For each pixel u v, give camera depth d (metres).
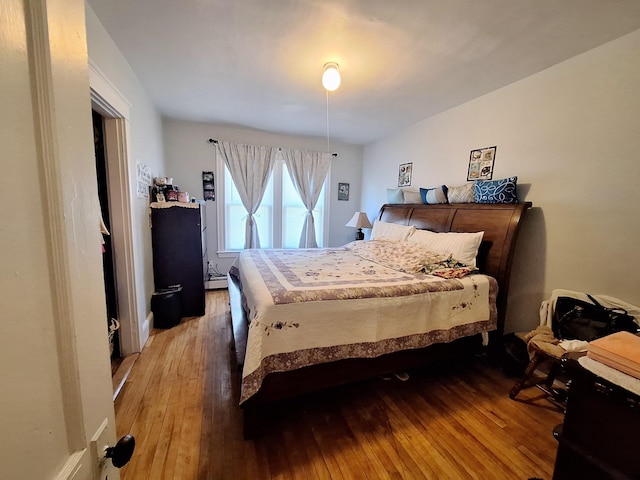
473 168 2.72
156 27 1.71
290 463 1.33
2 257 0.32
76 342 0.46
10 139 0.34
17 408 0.35
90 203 0.52
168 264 2.96
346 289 1.71
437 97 2.68
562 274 2.04
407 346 1.77
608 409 0.85
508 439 1.51
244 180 4.07
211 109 3.21
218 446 1.41
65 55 0.45
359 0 1.44
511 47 1.83
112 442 0.59
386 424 1.61
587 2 1.41
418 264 2.23
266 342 1.45
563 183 2.02
